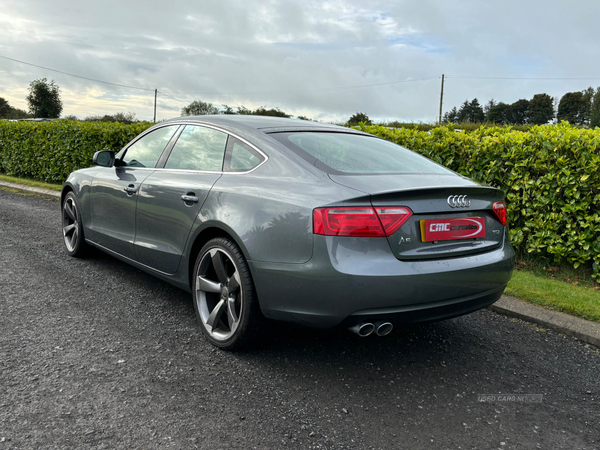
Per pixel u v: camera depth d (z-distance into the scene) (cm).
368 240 235
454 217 262
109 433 208
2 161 1284
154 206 347
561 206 496
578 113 13312
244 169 298
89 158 998
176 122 383
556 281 468
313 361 292
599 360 318
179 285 339
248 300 272
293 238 247
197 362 281
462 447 216
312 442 212
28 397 231
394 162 304
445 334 349
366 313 235
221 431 216
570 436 230
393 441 217
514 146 523
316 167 269
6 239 557
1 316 328
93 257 497
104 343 298
